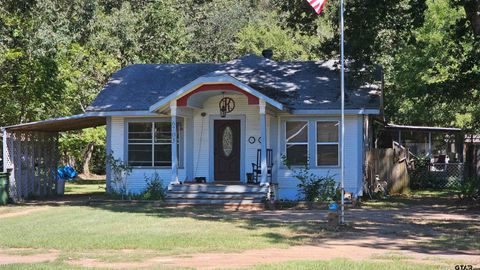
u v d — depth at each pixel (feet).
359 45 74.59
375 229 50.08
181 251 39.27
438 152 130.93
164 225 52.65
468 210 66.18
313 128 78.74
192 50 164.25
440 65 99.81
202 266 33.50
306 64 88.89
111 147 83.51
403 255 37.09
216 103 81.46
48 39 93.04
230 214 63.10
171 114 75.87
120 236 45.65
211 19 178.81
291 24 87.40
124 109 80.84
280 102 73.10
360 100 77.56
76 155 138.41
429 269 31.65
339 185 74.79
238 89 72.79
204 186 73.77
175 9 145.79
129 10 132.05
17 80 93.45
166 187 81.97
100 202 75.61
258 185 72.43
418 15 72.54
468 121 109.60
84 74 119.96
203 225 52.65
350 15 75.51
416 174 102.53
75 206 72.54
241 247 40.70
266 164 73.20
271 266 32.78
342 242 43.21
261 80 84.28
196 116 82.12
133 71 92.07
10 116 99.25
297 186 78.33
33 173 86.99
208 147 81.61
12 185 80.28
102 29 125.08
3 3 91.86
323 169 78.48
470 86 74.28
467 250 39.55
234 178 80.84
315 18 85.56
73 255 37.81
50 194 92.02
